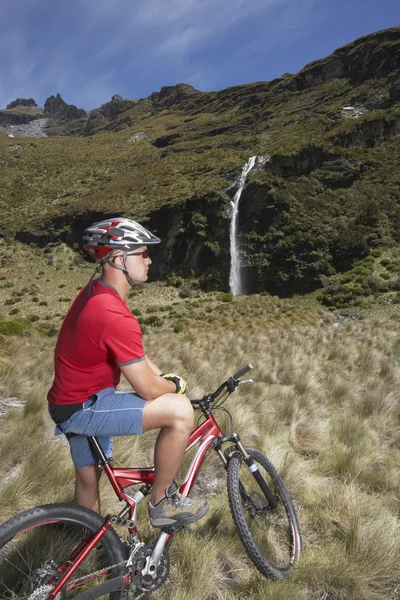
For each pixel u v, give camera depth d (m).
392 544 2.96
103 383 2.29
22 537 2.63
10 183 117.75
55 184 116.12
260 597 2.53
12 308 58.72
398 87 103.00
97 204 84.00
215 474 4.10
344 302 52.06
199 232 69.19
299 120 116.50
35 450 4.16
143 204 79.12
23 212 97.12
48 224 84.56
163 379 2.34
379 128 87.12
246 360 10.12
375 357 10.42
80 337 2.20
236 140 111.69
